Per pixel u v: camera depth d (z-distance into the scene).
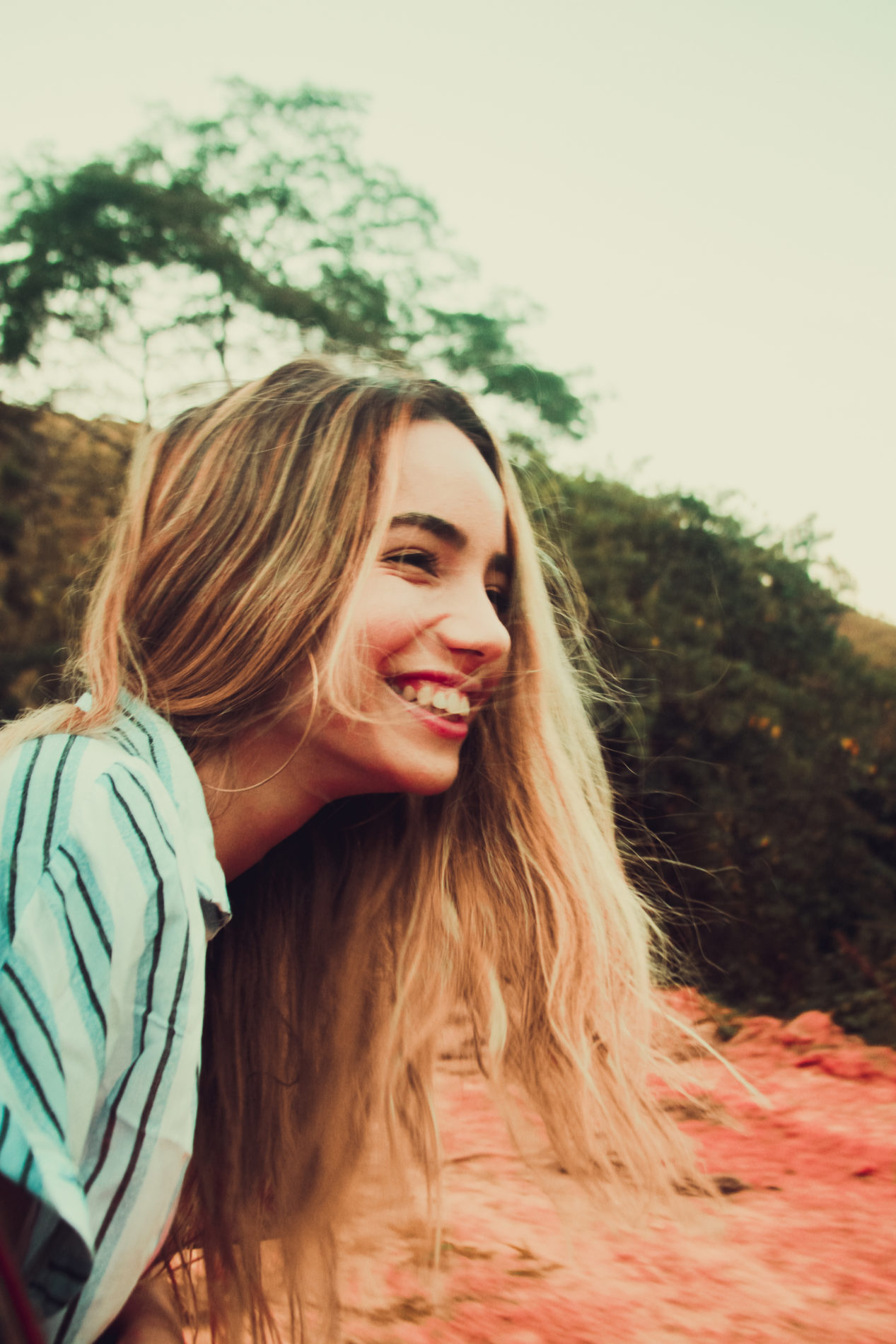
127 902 0.98
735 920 6.48
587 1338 2.07
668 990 3.86
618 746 7.35
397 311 17.77
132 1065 0.98
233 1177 1.64
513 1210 2.80
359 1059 1.75
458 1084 4.00
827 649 9.80
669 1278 2.36
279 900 1.74
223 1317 1.65
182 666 1.37
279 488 1.40
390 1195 1.92
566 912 1.77
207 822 1.21
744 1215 2.70
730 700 8.00
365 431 1.42
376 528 1.37
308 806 1.41
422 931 1.76
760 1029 4.78
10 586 13.80
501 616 1.71
